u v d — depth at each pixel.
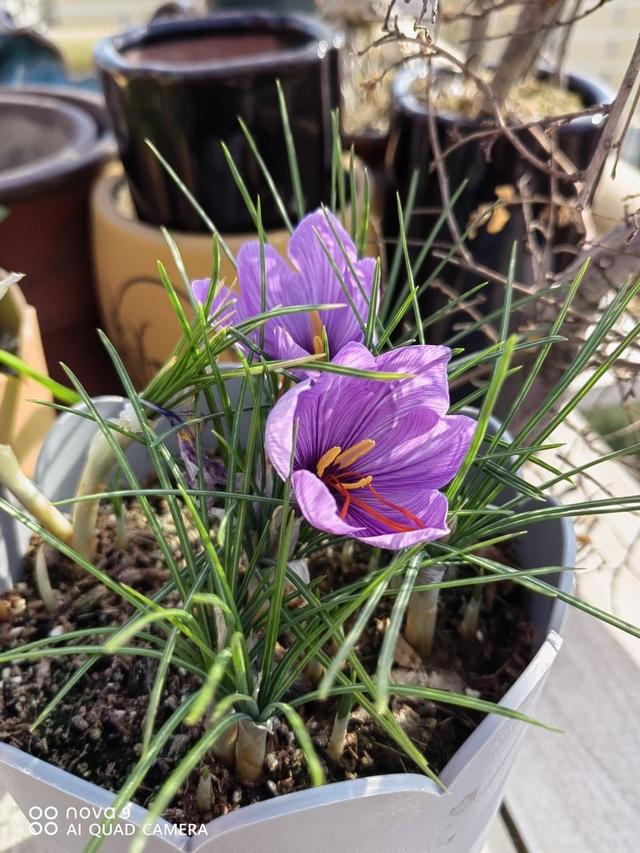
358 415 0.17
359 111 0.55
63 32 0.91
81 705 0.22
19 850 0.26
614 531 0.33
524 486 0.19
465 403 0.21
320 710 0.22
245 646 0.16
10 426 0.27
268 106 0.37
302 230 0.20
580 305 0.29
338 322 0.20
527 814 0.27
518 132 0.35
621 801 0.28
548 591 0.17
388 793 0.16
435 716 0.22
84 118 0.47
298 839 0.17
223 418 0.27
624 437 0.45
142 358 0.43
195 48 0.43
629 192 0.38
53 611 0.25
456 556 0.19
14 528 0.25
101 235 0.41
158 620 0.18
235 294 0.20
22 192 0.40
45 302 0.45
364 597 0.15
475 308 0.41
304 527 0.21
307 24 0.42
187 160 0.38
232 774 0.20
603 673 0.32
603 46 0.93
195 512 0.15
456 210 0.38
